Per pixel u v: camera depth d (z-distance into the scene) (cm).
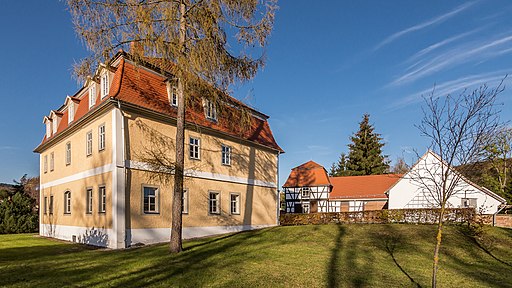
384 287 679
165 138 1508
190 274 749
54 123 2047
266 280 708
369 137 4725
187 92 1039
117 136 1306
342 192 3397
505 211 2855
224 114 1162
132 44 990
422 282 733
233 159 1911
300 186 3481
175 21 963
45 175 2105
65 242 1567
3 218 2314
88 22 945
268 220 2166
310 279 726
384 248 1203
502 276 832
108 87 1398
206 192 1683
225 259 939
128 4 937
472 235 1429
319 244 1265
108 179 1334
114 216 1267
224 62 1030
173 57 962
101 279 703
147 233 1370
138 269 802
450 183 602
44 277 723
